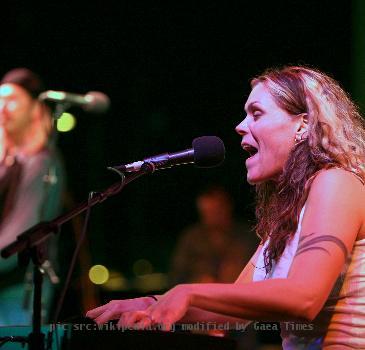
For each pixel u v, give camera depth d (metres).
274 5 14.38
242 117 15.54
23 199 7.71
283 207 4.32
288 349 4.30
